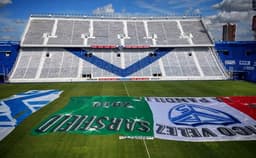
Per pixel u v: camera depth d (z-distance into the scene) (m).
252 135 18.73
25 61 53.25
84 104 28.50
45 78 49.28
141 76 52.03
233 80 49.81
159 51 59.47
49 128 20.19
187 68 54.72
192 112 25.25
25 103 29.05
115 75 51.84
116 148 16.23
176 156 15.02
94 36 61.91
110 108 26.78
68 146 16.55
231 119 22.88
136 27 67.50
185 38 62.81
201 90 37.75
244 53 58.41
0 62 53.44
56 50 56.84
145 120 22.53
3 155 15.17
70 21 66.94
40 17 66.38
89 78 50.22
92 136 18.41
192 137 18.31
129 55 57.97
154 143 17.14
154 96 33.22
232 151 15.78
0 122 21.86
